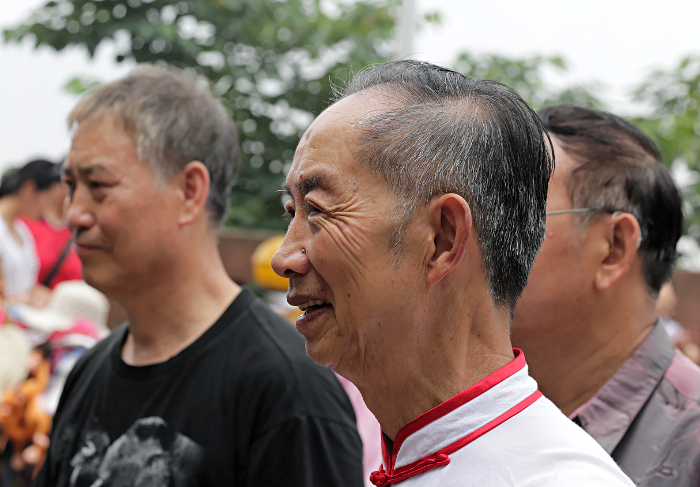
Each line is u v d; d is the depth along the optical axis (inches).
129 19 241.4
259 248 213.3
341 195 38.4
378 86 41.0
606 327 61.1
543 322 60.7
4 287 163.5
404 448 39.7
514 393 38.7
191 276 67.0
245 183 248.5
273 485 58.3
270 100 251.0
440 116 38.9
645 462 57.3
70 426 68.7
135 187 65.2
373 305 38.2
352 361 40.1
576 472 34.9
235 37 249.9
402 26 167.2
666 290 230.4
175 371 63.8
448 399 39.1
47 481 69.7
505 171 38.9
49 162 178.4
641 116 234.5
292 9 255.4
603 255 59.9
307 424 59.6
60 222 180.9
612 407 60.0
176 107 68.2
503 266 39.4
